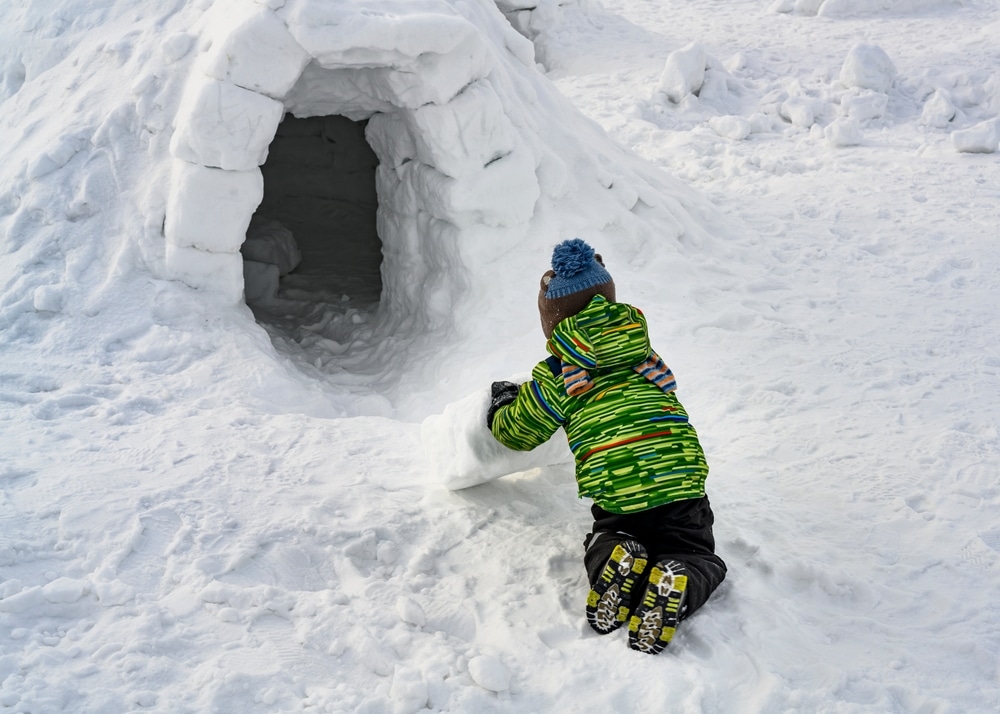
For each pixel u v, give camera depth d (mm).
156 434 3928
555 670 2660
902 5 13898
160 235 5168
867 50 10727
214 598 2871
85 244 5176
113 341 4777
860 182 8148
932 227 6988
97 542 3105
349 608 2902
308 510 3379
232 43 4855
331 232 8648
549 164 5836
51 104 5961
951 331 5301
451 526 3383
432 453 3572
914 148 9367
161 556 3082
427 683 2551
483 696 2555
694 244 6422
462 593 3031
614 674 2629
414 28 4832
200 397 4418
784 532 3367
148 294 5023
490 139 5340
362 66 5031
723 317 5438
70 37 6480
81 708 2404
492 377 4902
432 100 5133
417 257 5832
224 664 2607
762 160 8859
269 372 4688
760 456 3957
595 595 2828
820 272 6219
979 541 3320
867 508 3543
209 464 3678
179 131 5023
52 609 2773
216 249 5105
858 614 2963
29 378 4379
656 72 12039
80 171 5379
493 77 5660
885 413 4348
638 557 2779
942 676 2680
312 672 2635
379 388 5254
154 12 6211
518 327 5332
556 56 13117
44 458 3625
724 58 12406
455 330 5453
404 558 3215
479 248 5434
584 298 3125
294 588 3033
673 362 4938
